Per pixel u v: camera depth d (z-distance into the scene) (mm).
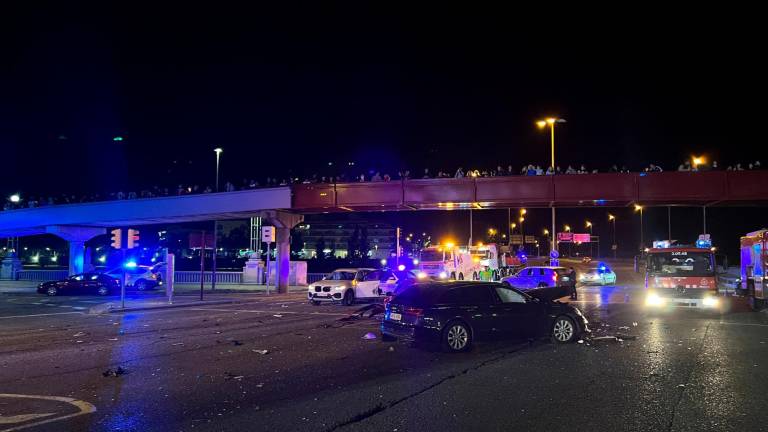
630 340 13320
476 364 10398
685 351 11742
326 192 31438
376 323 16953
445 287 12266
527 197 28281
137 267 34781
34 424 6672
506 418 6848
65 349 12227
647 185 26547
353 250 119688
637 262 27141
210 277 45469
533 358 11016
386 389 8391
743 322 17047
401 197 30078
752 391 8203
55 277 49906
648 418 6840
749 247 21766
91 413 7141
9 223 43031
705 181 25828
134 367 10141
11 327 16500
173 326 16531
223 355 11367
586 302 24844
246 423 6672
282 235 34031
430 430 6375
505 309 12266
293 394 8094
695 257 20031
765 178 25219
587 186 27359
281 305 24125
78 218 39875
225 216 36000
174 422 6738
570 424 6605
